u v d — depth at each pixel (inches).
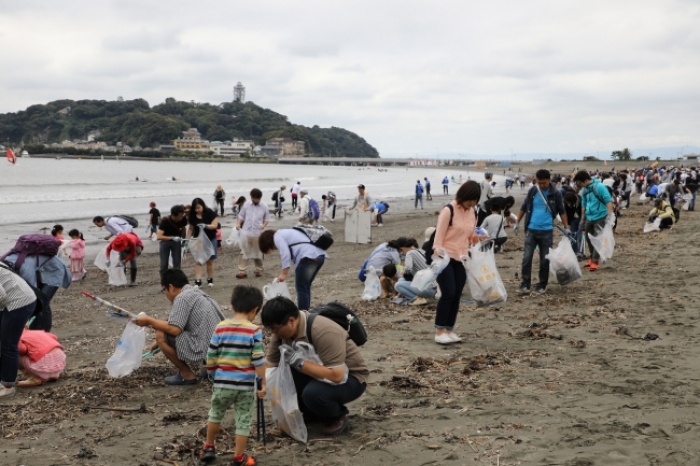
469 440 170.4
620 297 355.3
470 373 230.8
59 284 292.2
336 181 3656.5
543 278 380.2
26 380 246.8
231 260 658.2
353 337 187.0
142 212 1300.4
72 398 223.6
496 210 557.0
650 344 259.8
